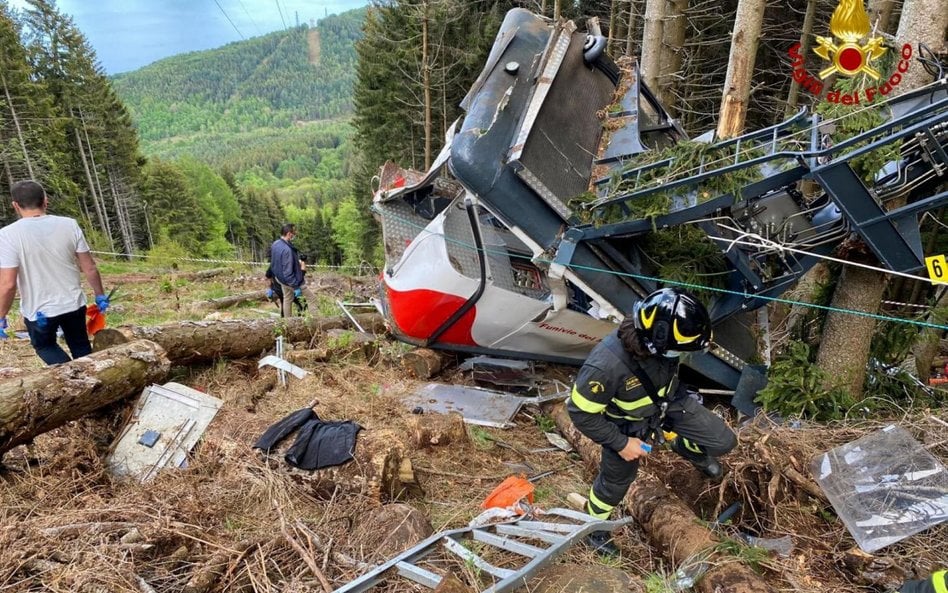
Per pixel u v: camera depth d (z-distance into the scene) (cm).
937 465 282
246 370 524
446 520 310
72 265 407
